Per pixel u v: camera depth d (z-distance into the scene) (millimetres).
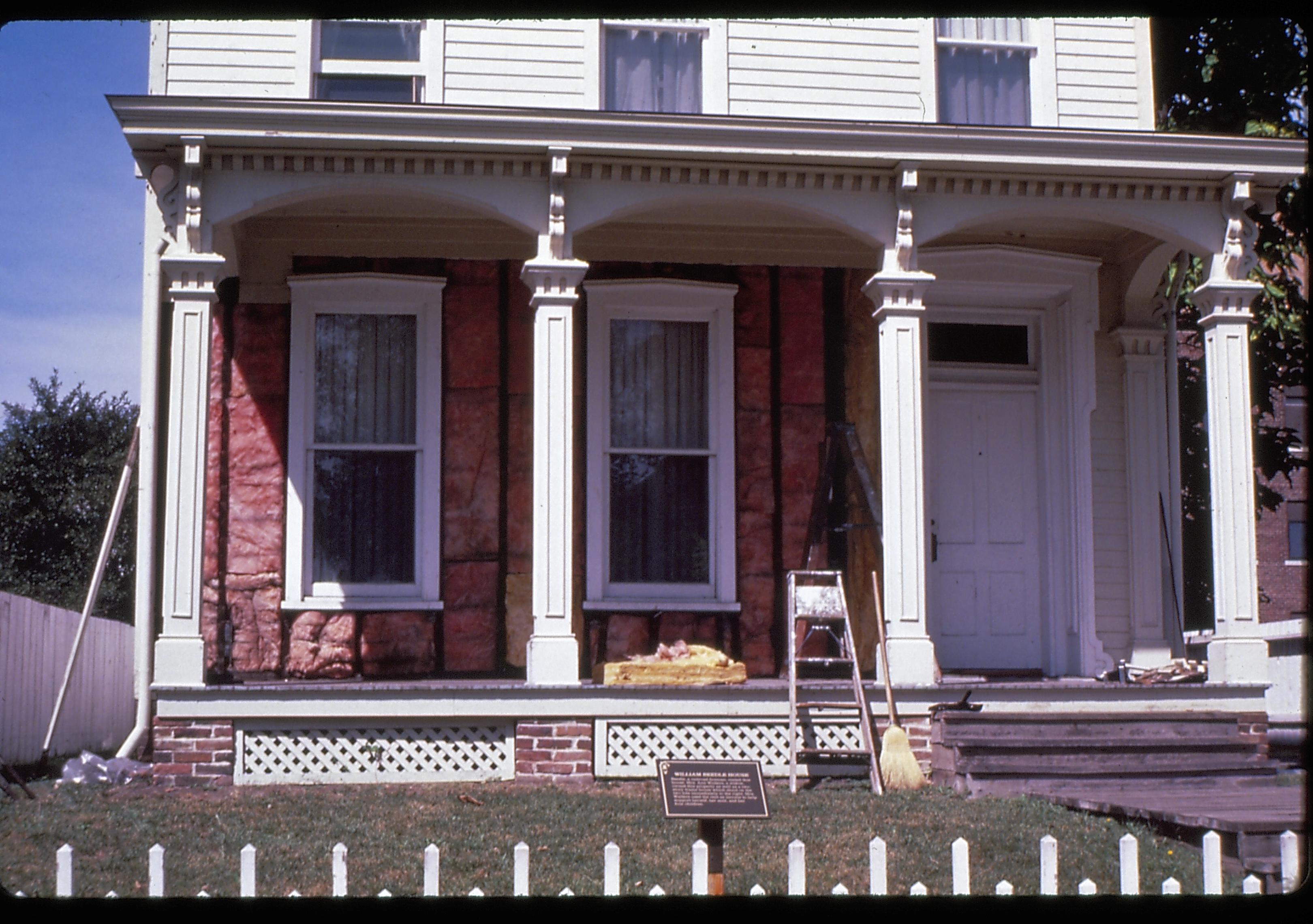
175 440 9805
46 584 33406
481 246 12094
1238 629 10688
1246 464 10844
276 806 8766
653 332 12305
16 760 12797
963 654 12477
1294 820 7527
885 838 7961
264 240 11844
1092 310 12602
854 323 12445
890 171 10758
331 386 11938
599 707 9992
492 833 8000
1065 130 10562
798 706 10078
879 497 12273
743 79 12062
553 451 10234
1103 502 12633
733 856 7516
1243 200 10945
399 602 11680
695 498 12234
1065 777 9672
